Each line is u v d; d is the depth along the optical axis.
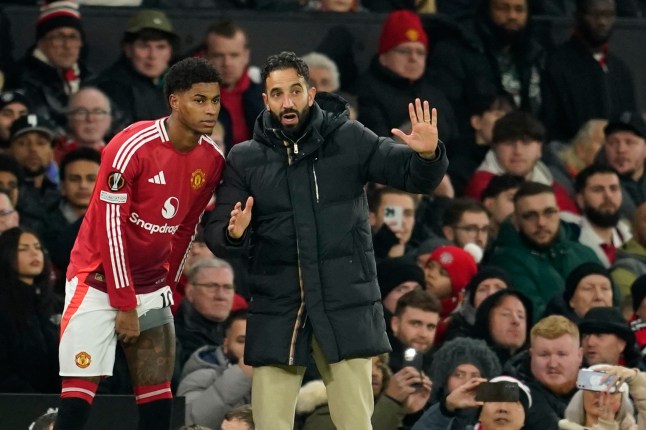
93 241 21.75
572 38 42.09
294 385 21.95
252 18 40.12
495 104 40.03
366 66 40.84
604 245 37.91
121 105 37.47
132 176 21.23
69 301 21.81
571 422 27.62
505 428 27.42
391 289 32.72
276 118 21.42
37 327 30.30
